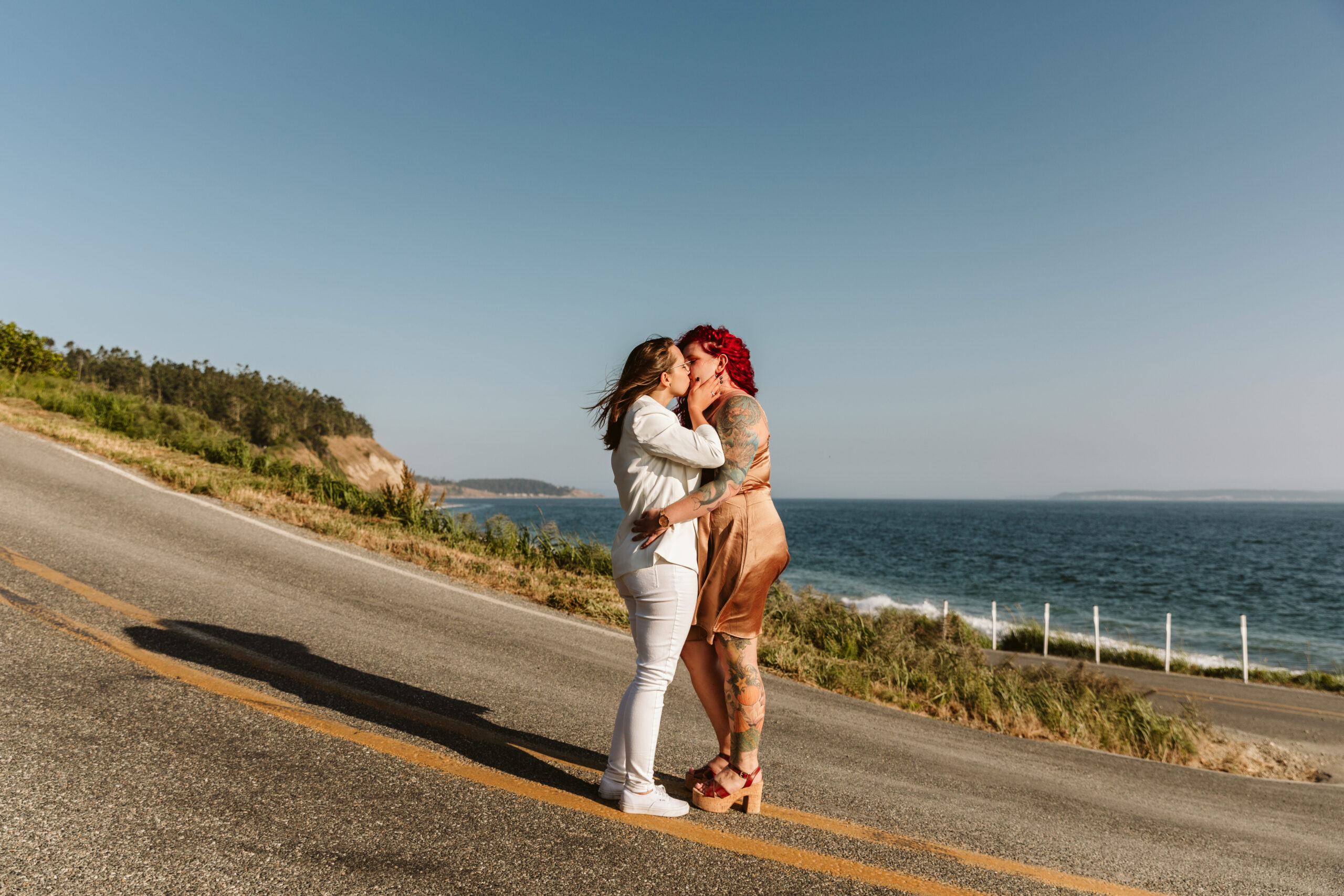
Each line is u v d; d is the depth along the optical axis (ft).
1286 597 109.60
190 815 6.70
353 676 12.00
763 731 14.55
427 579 23.57
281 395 349.82
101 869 5.71
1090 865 9.19
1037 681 29.09
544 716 11.94
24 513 20.80
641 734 8.04
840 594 96.89
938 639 37.96
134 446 38.78
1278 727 31.76
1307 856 11.94
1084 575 131.34
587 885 6.47
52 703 8.67
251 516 27.45
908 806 10.45
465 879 6.27
